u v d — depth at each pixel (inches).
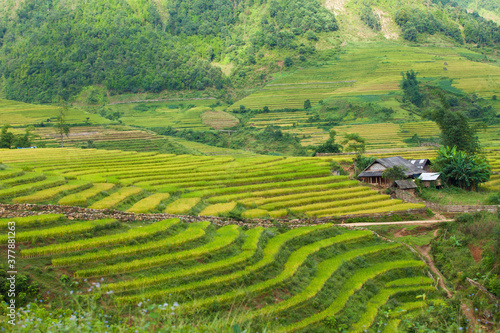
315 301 1195.9
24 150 3046.3
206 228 1471.5
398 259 1656.0
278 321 1064.8
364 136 5452.8
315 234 1695.4
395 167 2637.8
